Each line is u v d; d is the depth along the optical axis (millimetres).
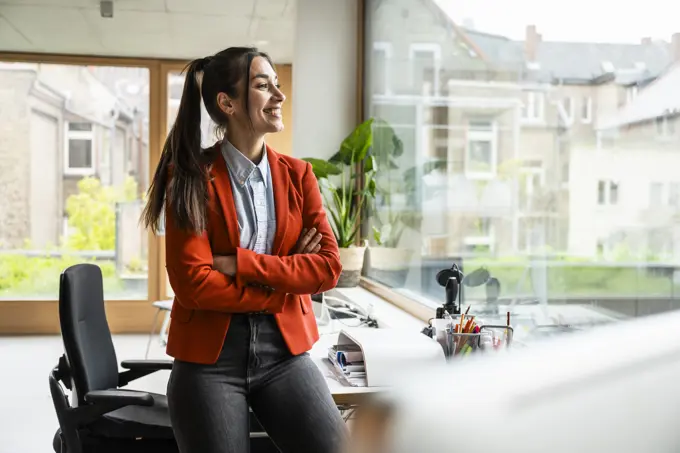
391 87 3979
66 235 6621
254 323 1564
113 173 6660
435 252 3146
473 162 2676
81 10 5273
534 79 2117
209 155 1675
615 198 1645
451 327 1995
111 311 6625
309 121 4566
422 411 261
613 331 281
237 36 5930
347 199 4590
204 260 1576
